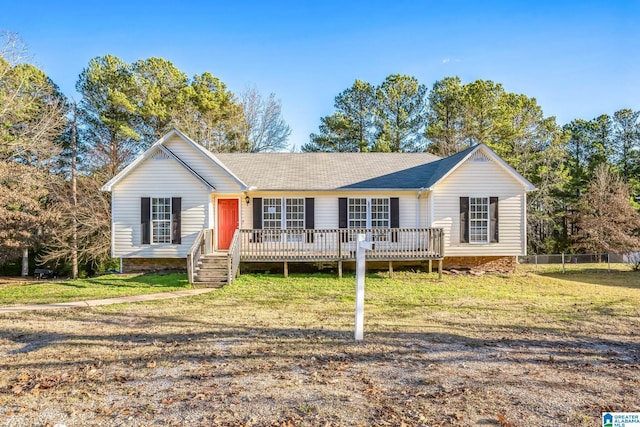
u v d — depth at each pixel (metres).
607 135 38.22
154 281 13.47
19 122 21.28
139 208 15.12
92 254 22.59
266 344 6.57
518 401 4.39
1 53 19.66
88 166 24.91
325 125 33.72
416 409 4.18
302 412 4.09
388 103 32.69
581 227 25.31
